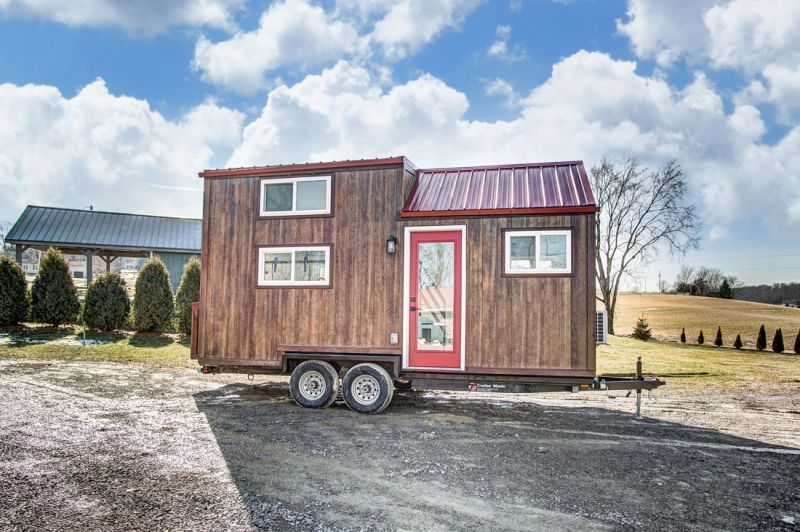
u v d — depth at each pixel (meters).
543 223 6.43
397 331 6.92
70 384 7.80
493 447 5.19
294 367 7.36
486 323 6.55
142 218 23.47
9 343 11.48
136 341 12.71
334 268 7.27
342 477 4.18
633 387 6.41
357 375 6.71
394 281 6.99
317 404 6.88
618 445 5.36
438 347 6.81
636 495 3.93
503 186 7.34
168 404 6.80
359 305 7.12
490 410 7.11
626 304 36.84
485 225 6.66
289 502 3.62
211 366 7.66
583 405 7.67
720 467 4.69
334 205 7.33
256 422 5.98
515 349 6.43
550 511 3.58
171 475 4.09
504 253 6.55
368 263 7.14
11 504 3.41
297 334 7.33
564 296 6.30
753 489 4.13
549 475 4.36
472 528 3.26
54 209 22.03
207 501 3.58
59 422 5.59
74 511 3.33
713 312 32.41
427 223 6.91
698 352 17.62
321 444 5.14
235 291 7.65
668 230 26.22
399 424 6.09
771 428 6.38
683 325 28.81
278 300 7.45
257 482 4.00
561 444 5.36
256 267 7.59
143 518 3.26
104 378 8.45
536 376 6.38
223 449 4.85
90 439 5.01
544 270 6.39
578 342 6.23
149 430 5.43
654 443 5.48
